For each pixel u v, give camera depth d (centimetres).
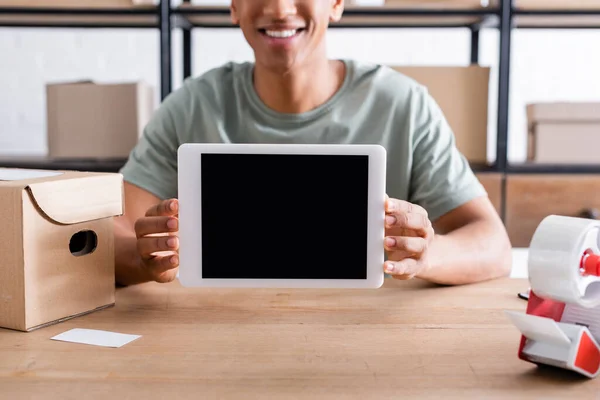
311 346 71
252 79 135
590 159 216
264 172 79
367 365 66
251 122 133
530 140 222
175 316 82
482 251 104
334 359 67
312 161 78
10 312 76
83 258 82
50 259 78
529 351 64
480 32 246
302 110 131
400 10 206
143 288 96
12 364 66
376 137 133
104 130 213
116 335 74
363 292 94
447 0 207
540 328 62
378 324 79
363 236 79
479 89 209
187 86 140
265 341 73
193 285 79
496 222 119
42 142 266
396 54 263
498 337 74
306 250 79
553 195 213
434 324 79
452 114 211
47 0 207
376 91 133
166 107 138
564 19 218
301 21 118
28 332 76
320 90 130
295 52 118
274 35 118
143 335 75
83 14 208
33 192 75
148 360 67
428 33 262
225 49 263
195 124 136
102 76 264
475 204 126
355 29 242
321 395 58
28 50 262
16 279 76
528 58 262
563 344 62
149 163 134
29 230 75
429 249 98
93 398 58
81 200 81
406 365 66
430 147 132
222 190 79
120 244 99
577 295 61
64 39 262
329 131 132
